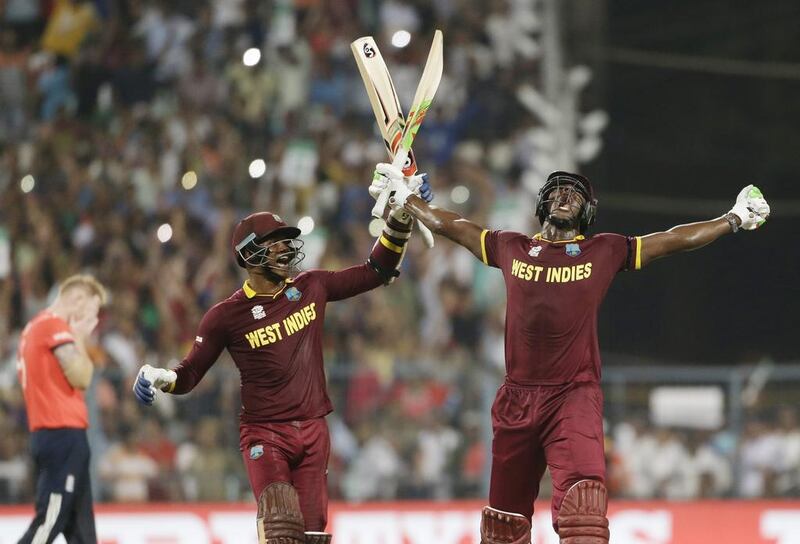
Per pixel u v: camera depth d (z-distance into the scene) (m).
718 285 58.19
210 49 55.06
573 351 19.36
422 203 20.84
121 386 37.91
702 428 39.41
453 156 54.03
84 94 54.16
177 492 37.34
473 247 20.31
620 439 39.34
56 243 49.19
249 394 21.34
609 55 58.84
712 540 35.44
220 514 34.03
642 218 59.44
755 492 39.06
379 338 46.94
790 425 39.34
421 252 49.09
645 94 59.81
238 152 52.75
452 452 38.56
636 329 57.28
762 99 60.66
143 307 47.34
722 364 57.69
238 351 21.30
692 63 60.03
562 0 55.41
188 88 54.22
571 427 19.12
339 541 34.69
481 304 49.00
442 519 34.81
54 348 26.39
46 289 48.25
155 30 55.12
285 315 21.27
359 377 38.84
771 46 60.75
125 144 52.50
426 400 38.84
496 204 52.94
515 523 20.09
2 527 33.22
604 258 19.56
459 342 48.06
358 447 38.50
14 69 54.06
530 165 53.62
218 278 49.22
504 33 56.91
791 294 58.69
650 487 39.16
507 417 19.69
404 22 56.69
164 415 37.84
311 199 52.22
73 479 26.44
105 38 54.97
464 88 55.31
